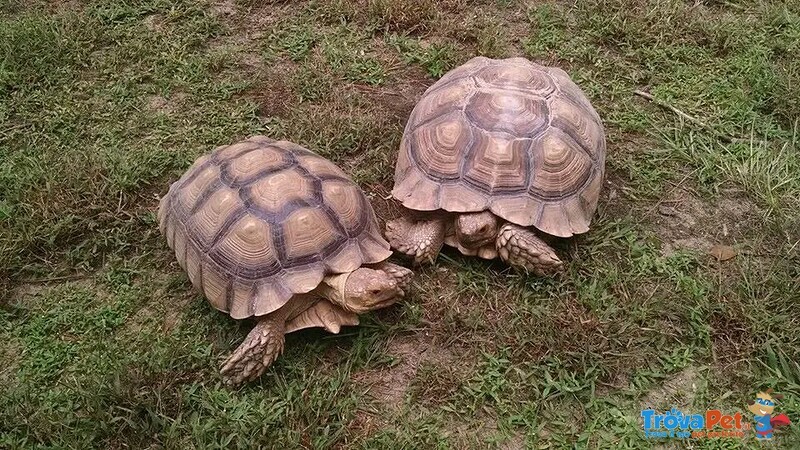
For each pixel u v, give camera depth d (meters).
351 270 1.19
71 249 1.46
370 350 1.27
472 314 1.31
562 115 1.40
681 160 1.65
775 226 1.47
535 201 1.33
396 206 1.53
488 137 1.35
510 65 1.52
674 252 1.45
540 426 1.15
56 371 1.25
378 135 1.69
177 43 1.96
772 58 1.94
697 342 1.28
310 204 1.22
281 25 2.05
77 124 1.74
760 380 1.21
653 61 1.92
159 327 1.32
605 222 1.48
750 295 1.33
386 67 1.90
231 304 1.19
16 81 1.83
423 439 1.14
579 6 2.10
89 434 1.14
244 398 1.19
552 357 1.24
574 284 1.36
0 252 1.41
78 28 1.98
